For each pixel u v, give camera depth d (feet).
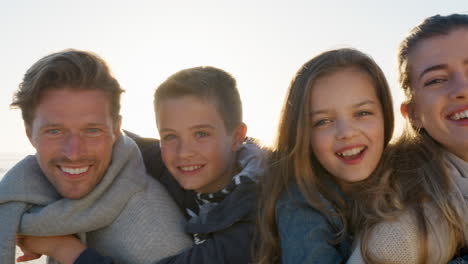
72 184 7.47
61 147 7.38
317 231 6.75
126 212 7.61
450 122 6.74
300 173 7.35
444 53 6.76
